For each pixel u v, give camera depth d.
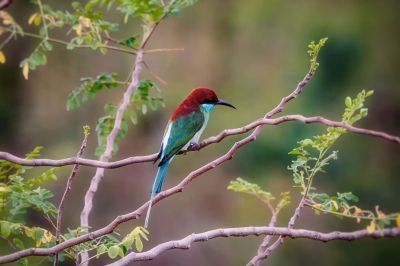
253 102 18.78
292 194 17.33
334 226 17.53
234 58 19.72
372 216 4.66
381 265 17.94
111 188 16.89
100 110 17.62
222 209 17.50
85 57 18.06
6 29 6.09
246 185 5.85
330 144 5.14
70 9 17.58
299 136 17.84
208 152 17.69
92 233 4.71
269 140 17.61
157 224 17.12
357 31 20.50
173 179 17.50
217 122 18.05
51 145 17.70
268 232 4.76
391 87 21.08
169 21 19.36
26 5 17.75
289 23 20.19
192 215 17.38
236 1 20.25
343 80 20.02
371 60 20.62
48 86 18.25
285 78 19.47
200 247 16.64
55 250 4.65
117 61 17.95
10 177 5.34
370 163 19.75
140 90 6.98
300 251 17.44
